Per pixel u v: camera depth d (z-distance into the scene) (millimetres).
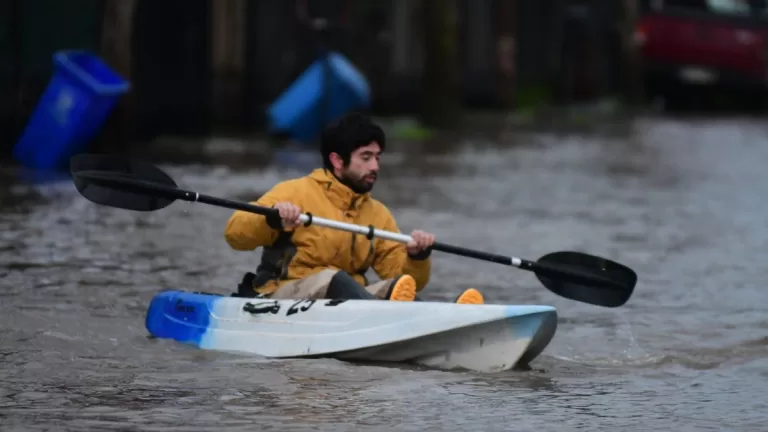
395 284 24672
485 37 91938
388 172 56969
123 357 24078
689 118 98000
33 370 22922
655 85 105688
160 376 22609
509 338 23078
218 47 67125
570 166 62500
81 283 31297
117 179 25188
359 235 25750
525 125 85188
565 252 26469
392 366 23641
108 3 54844
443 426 19844
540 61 100000
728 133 85062
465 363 23531
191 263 34562
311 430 19391
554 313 23000
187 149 61906
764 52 103688
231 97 67688
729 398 22203
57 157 52344
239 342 24734
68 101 51844
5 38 56312
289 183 25766
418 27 82188
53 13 57312
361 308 24031
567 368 24359
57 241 37000
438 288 33031
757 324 29031
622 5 100000
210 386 21922
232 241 25359
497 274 35219
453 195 50250
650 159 67125
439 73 75000
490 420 20297
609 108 97875
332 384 22203
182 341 25484
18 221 40062
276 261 25469
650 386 23078
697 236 42219
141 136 65188
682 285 33781
